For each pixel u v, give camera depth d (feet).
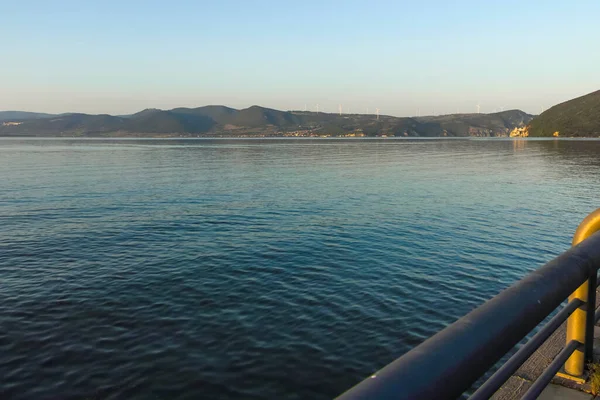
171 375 27.22
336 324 34.14
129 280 43.50
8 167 188.65
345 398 3.40
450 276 45.65
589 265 7.55
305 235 63.05
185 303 37.88
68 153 334.44
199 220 73.56
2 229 65.67
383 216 77.97
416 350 4.27
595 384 9.97
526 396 7.21
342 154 325.62
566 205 91.04
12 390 25.61
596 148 393.50
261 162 233.76
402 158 273.54
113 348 30.27
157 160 250.16
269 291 40.83
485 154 323.16
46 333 32.24
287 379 26.99
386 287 42.16
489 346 4.66
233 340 31.48
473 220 74.69
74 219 73.77
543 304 5.86
